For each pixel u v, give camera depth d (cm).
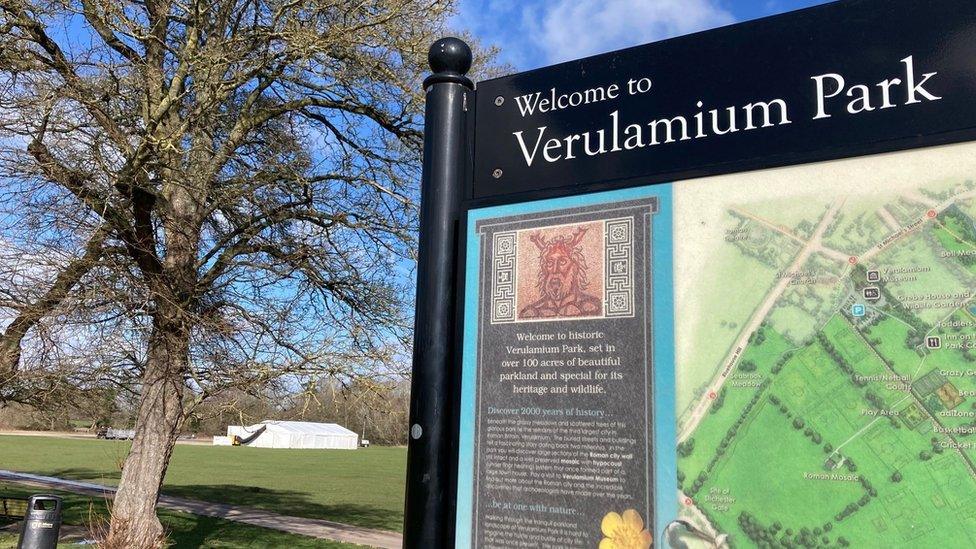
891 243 212
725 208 238
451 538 257
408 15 1079
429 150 305
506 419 257
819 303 217
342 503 2633
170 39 1145
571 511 238
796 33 239
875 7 228
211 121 1033
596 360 246
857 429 206
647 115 261
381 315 1177
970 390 194
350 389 1023
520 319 264
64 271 889
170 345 962
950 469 193
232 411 976
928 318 203
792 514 209
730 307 229
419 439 273
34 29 924
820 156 226
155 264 982
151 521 1012
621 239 253
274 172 1082
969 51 212
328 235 1135
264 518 2025
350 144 1251
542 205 272
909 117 217
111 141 902
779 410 216
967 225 203
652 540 224
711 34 255
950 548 190
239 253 1073
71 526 1450
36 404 998
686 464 225
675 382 232
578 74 280
